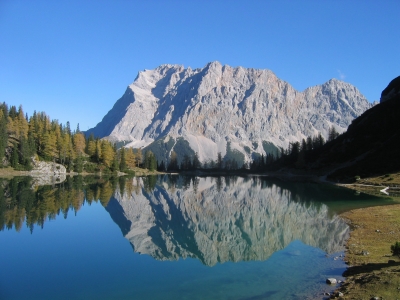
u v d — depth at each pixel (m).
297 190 92.81
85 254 30.50
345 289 19.08
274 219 49.28
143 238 37.66
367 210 49.22
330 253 28.02
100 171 165.38
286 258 27.62
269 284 21.47
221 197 83.69
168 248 33.03
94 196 76.12
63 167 147.88
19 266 26.73
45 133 151.12
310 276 22.50
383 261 23.89
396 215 43.12
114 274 24.61
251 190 102.06
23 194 73.00
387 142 114.38
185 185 125.75
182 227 45.09
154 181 143.12
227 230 42.78
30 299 19.86
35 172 134.75
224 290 20.67
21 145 136.00
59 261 28.17
